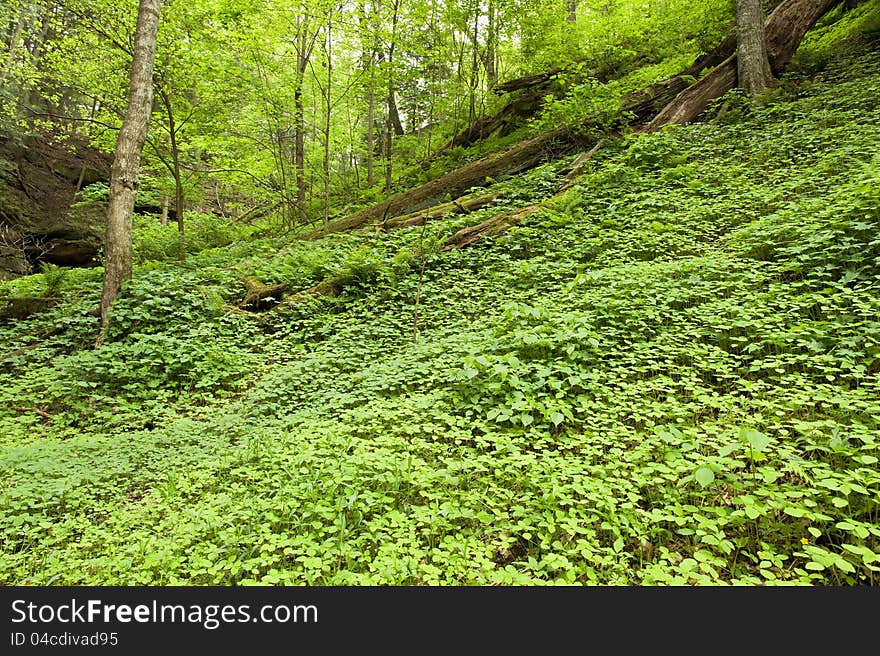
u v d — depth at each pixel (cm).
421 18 1574
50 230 2119
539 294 753
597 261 784
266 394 610
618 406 438
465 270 902
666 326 563
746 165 934
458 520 345
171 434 546
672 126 1188
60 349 845
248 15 1385
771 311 523
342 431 478
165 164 1495
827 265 555
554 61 1695
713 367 464
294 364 677
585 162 1173
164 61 1305
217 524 358
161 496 419
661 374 502
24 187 2150
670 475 333
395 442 441
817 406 404
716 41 1487
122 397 664
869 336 438
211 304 848
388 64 1603
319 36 1498
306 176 1977
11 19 1522
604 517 324
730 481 323
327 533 346
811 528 286
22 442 562
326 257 1002
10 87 1820
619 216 917
